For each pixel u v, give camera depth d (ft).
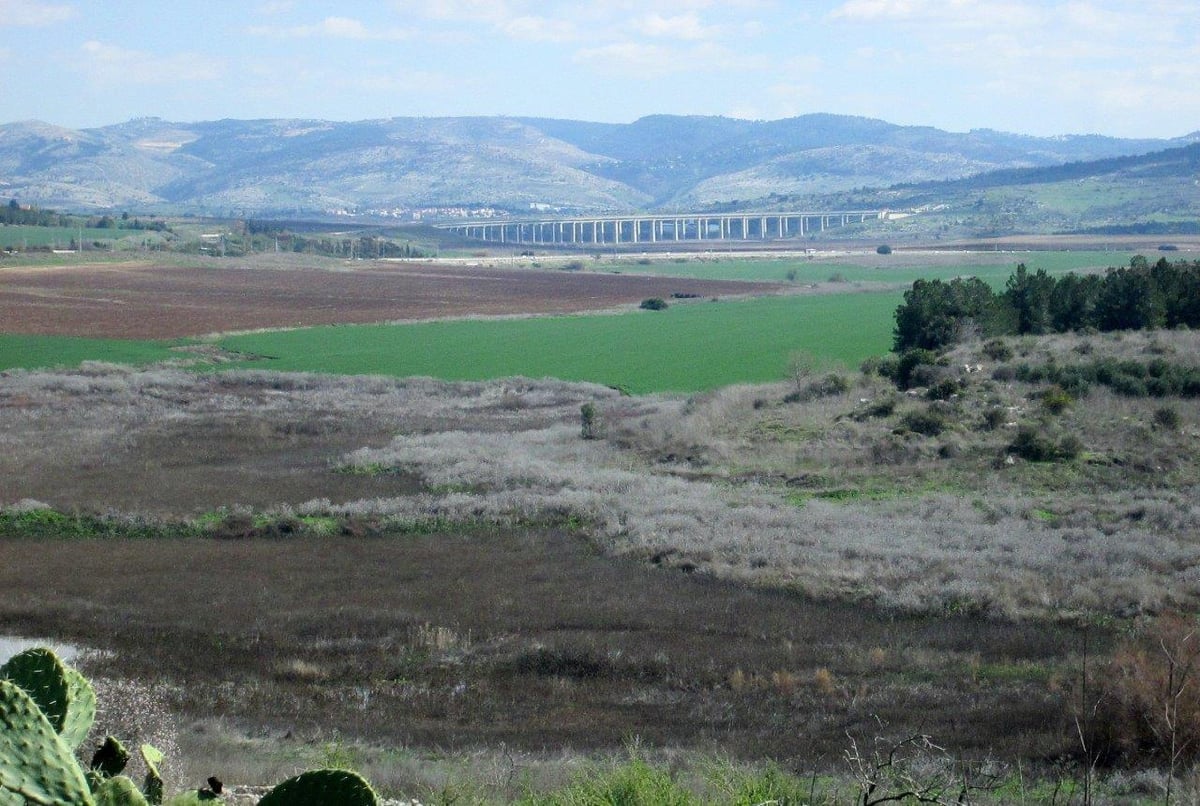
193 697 67.21
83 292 413.18
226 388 241.14
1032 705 60.23
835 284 485.97
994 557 96.63
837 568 96.78
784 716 61.82
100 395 223.71
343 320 365.20
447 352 301.63
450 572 104.58
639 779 37.22
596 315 387.34
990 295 226.58
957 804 34.24
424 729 60.54
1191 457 128.26
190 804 18.61
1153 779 43.50
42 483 146.30
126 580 102.68
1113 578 87.66
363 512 128.98
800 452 147.54
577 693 68.74
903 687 66.85
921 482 129.80
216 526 123.95
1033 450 133.49
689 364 273.75
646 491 134.31
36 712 15.48
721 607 89.45
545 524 123.75
